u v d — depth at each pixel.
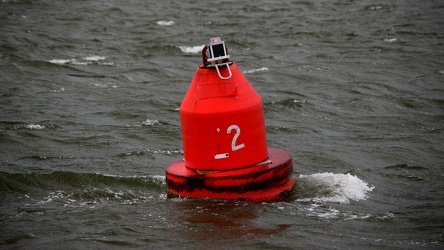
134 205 21.70
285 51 55.56
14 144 29.69
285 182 21.27
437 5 76.31
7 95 40.12
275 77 44.97
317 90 40.62
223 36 64.56
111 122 33.75
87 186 23.98
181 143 30.02
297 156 27.11
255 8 80.94
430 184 23.67
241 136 20.53
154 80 45.69
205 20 74.56
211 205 20.59
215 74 20.58
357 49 54.94
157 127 32.31
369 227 19.50
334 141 29.53
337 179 23.53
